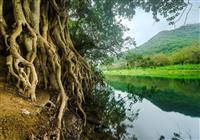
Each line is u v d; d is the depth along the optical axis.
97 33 19.72
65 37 13.01
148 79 59.16
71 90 11.86
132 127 13.53
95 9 17.36
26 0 10.31
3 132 6.04
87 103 14.99
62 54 11.90
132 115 16.77
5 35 9.38
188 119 17.17
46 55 10.45
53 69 10.40
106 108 17.08
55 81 10.37
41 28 11.08
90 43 19.12
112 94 25.19
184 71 77.94
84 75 14.70
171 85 41.44
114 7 16.08
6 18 10.09
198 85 41.56
